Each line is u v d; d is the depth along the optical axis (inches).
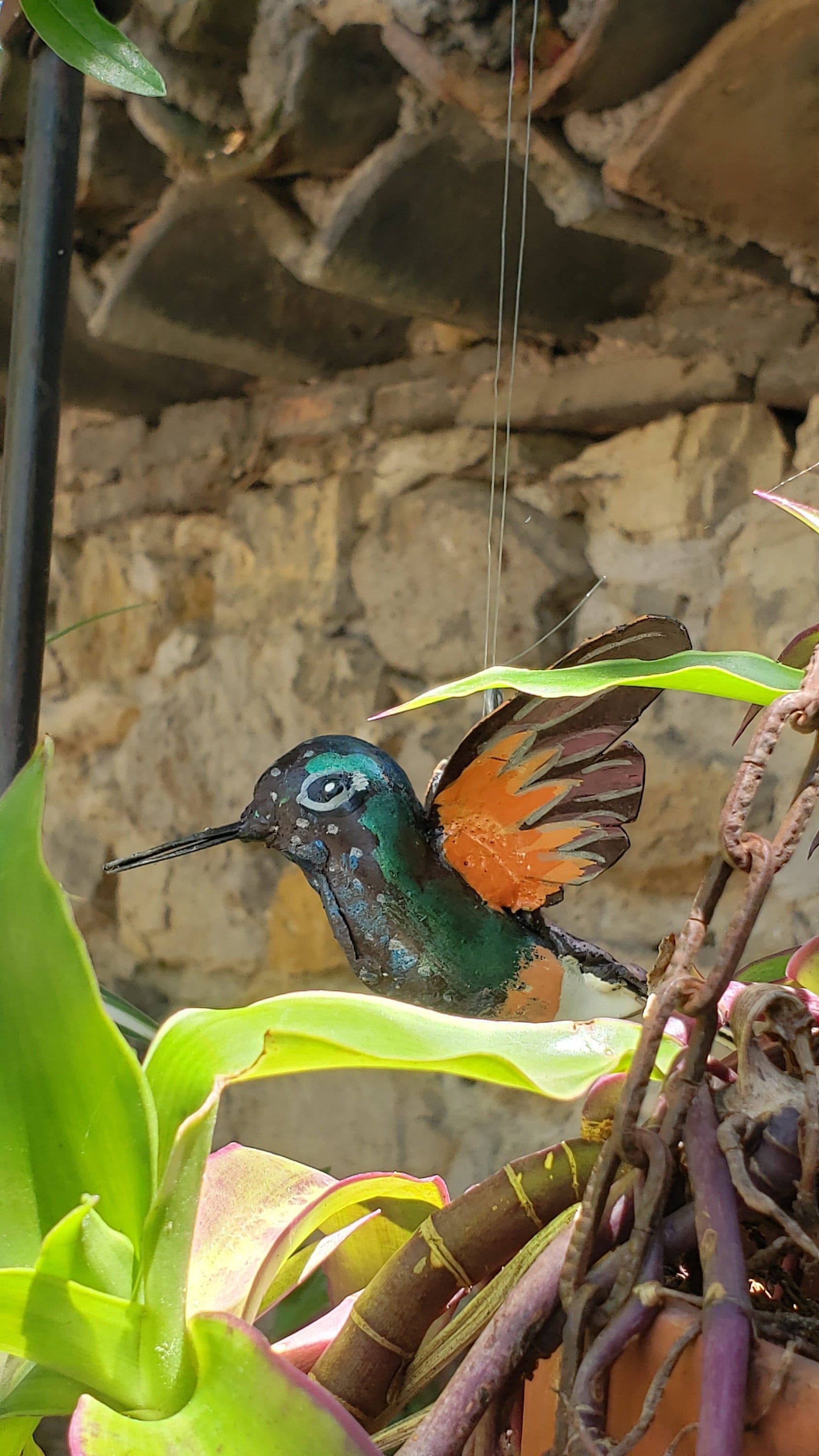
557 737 45.5
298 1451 36.5
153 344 68.2
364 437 76.5
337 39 55.6
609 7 52.0
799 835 38.6
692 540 63.2
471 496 71.2
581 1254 38.9
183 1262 39.1
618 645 43.6
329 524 77.4
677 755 62.4
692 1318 37.9
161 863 84.6
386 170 57.5
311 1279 46.4
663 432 64.5
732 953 38.6
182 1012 40.2
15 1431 40.8
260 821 46.3
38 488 46.3
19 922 40.0
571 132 55.4
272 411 81.0
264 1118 78.7
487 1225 40.1
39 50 46.4
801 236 56.5
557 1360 39.6
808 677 38.9
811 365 60.2
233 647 82.6
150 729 86.7
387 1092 74.2
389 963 45.8
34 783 40.2
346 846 45.7
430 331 72.0
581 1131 40.4
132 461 89.0
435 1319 40.3
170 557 87.1
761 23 51.4
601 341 65.5
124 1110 39.8
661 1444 38.2
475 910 45.8
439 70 54.1
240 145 58.1
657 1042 38.7
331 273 59.6
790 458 61.1
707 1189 38.7
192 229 61.5
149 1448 36.7
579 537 68.7
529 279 61.1
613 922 63.9
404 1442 39.9
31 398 46.3
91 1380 39.2
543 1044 39.7
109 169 61.1
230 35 56.6
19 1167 39.9
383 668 74.8
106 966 88.1
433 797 46.0
